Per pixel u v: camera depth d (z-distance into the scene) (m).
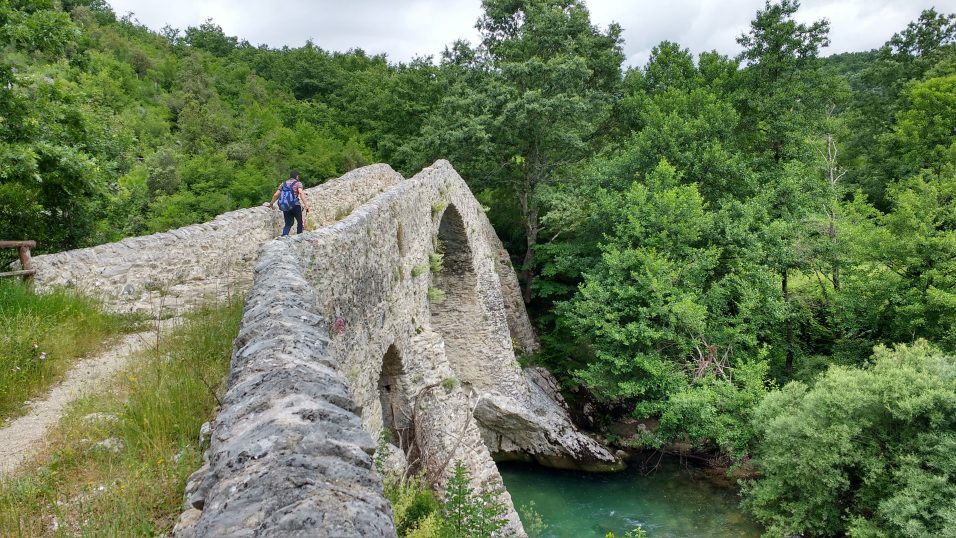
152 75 45.09
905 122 33.28
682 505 18.05
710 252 20.86
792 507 15.06
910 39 40.19
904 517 13.04
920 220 20.06
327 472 2.51
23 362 6.66
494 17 30.73
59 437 5.21
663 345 21.59
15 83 12.28
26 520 3.98
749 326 21.05
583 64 26.97
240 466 2.60
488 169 29.31
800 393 16.36
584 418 23.91
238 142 33.22
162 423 5.32
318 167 31.69
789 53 26.78
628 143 27.20
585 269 24.44
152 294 10.47
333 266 8.09
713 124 24.75
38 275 9.10
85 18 47.72
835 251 22.75
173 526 3.99
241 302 9.52
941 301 17.95
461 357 22.39
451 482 8.80
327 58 62.47
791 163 24.77
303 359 3.78
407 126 36.44
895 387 14.16
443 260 22.05
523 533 13.66
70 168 12.77
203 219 24.33
